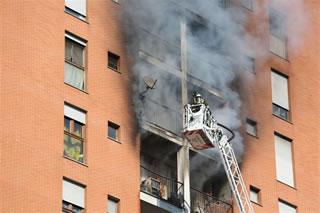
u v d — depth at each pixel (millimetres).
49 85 56438
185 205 59906
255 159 63500
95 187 56344
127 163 57781
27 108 55438
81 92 57438
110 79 58656
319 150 66500
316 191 65562
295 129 66000
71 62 57812
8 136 54531
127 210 57062
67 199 55375
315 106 67438
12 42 56031
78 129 56938
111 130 58094
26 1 57000
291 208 64188
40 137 55375
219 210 62094
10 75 55469
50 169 55188
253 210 61688
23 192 54094
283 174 64625
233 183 60781
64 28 57875
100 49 58812
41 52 56688
